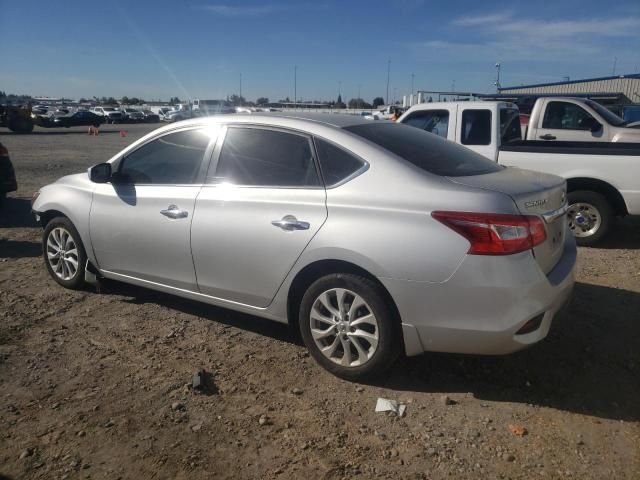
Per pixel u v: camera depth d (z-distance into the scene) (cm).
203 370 391
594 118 949
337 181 376
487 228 326
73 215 513
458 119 836
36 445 308
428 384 374
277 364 401
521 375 386
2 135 3194
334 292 371
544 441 313
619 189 715
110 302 515
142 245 465
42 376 381
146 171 476
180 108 5912
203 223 423
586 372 390
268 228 391
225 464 294
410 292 341
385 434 321
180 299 524
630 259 679
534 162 755
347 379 377
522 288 328
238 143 426
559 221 387
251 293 411
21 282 569
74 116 4434
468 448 308
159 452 303
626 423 330
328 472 288
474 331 333
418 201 345
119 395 358
